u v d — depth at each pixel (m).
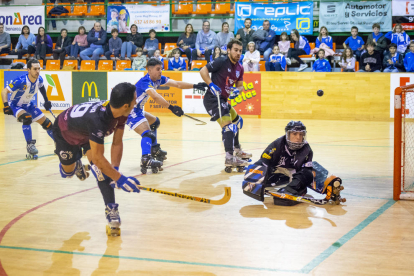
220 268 2.75
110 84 14.12
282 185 4.68
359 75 12.39
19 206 4.25
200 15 15.59
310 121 12.30
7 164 6.48
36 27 16.16
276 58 13.08
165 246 3.15
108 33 15.80
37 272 2.72
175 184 5.13
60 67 15.12
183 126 11.34
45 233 3.46
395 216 3.84
